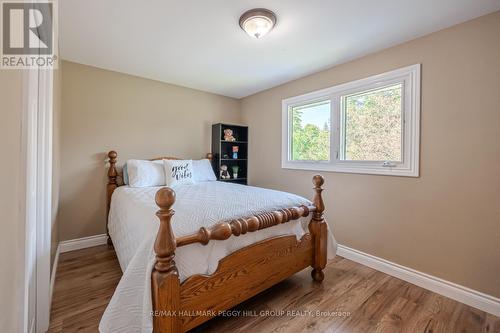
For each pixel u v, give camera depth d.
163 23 1.77
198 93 3.47
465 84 1.69
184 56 2.35
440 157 1.82
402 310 1.60
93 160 2.64
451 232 1.77
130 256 1.56
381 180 2.19
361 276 2.06
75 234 2.55
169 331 1.10
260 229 1.51
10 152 0.73
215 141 3.54
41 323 1.32
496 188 1.57
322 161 2.71
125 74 2.83
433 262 1.85
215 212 1.45
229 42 2.06
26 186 0.82
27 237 0.83
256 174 3.61
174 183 2.67
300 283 1.93
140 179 2.57
